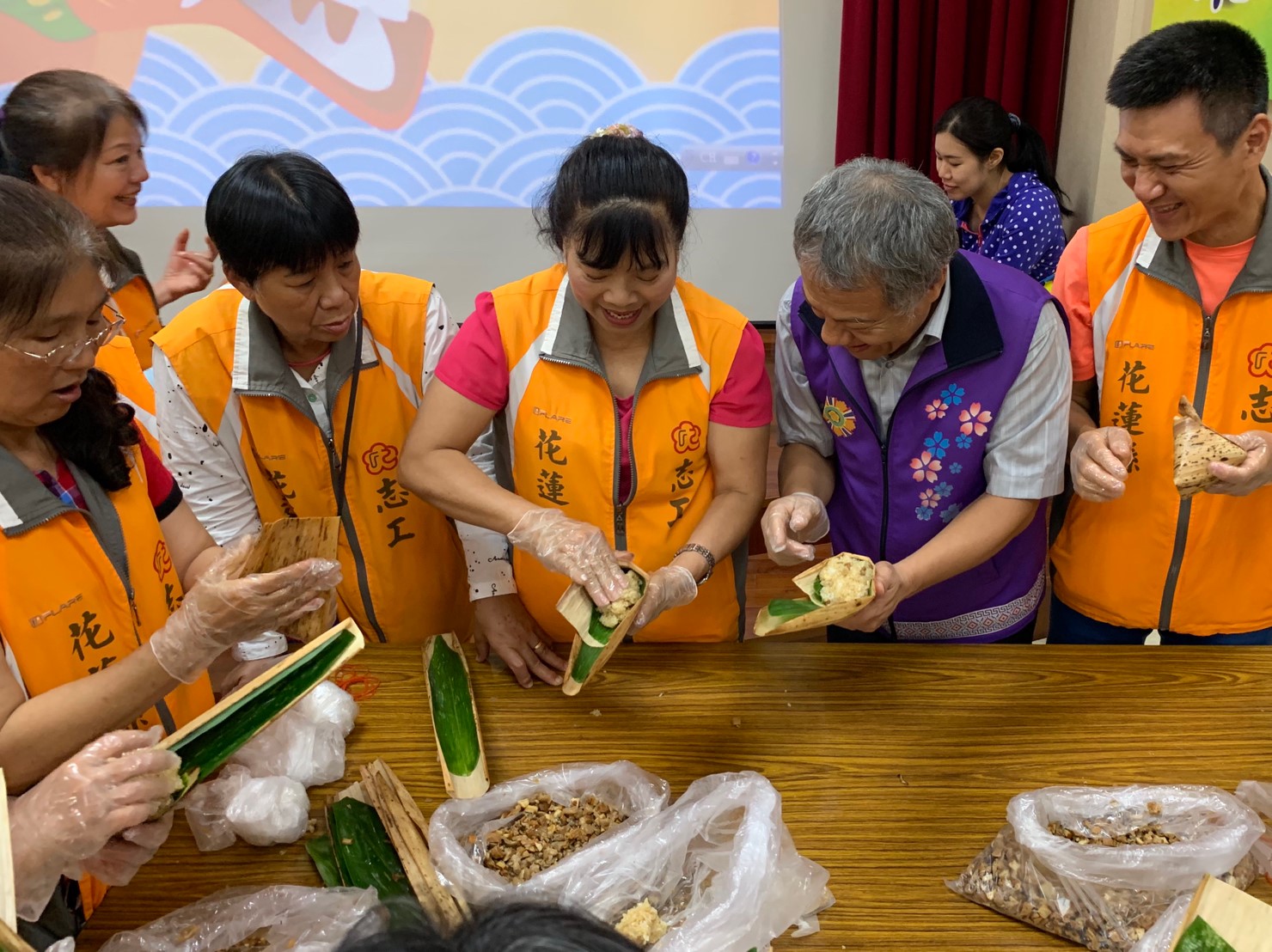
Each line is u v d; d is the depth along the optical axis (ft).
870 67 11.32
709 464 5.05
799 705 4.67
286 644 5.33
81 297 3.24
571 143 11.59
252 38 11.28
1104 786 4.07
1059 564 6.03
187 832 3.97
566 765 4.15
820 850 3.83
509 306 4.80
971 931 3.45
